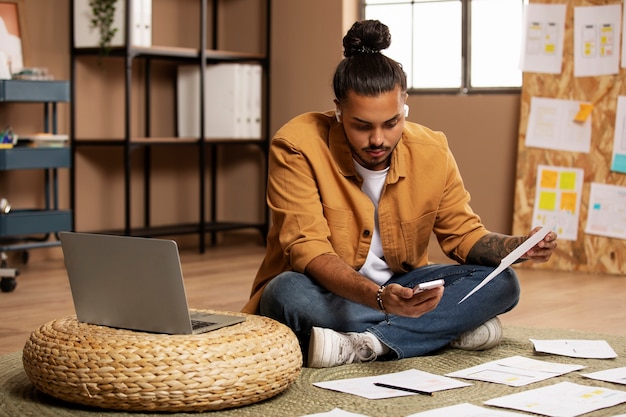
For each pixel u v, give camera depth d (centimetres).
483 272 278
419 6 607
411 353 274
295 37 630
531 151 542
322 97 622
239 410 221
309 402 227
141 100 605
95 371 214
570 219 530
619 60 518
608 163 520
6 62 493
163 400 214
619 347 299
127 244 227
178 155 634
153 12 609
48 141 509
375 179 272
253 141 627
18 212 505
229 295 429
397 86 245
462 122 586
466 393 234
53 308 394
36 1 540
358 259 273
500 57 584
